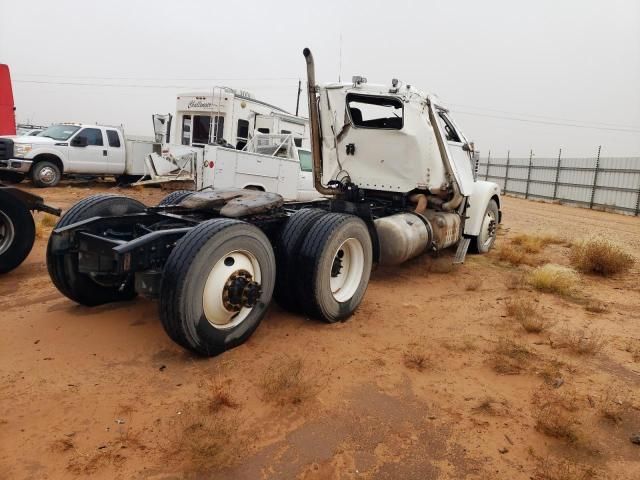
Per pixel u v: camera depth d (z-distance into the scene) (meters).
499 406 3.30
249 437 2.87
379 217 6.50
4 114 16.06
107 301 4.95
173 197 6.01
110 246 3.92
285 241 4.63
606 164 25.34
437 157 6.66
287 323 4.70
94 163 17.50
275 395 3.32
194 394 3.31
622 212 24.06
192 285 3.53
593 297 6.07
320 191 6.94
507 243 10.21
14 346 3.95
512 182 34.34
